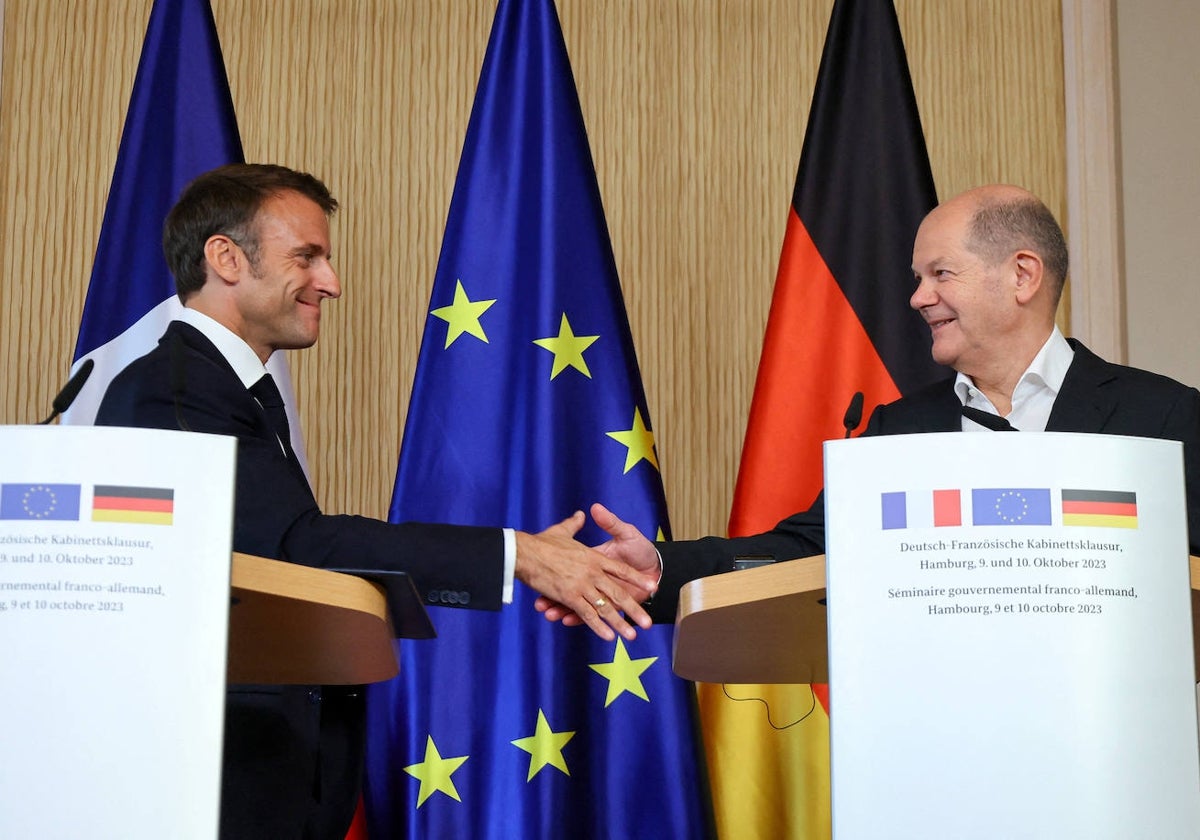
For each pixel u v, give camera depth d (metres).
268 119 3.16
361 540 1.83
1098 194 3.19
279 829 1.83
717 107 3.24
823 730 2.63
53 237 3.08
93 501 1.14
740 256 3.19
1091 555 1.19
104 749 1.11
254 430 2.00
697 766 2.54
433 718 2.54
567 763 2.54
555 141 2.76
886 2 2.89
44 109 3.12
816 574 1.33
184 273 2.25
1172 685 1.18
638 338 3.16
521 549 1.92
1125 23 3.25
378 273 3.12
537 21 2.81
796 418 2.71
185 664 1.14
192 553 1.15
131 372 1.98
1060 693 1.17
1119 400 2.07
